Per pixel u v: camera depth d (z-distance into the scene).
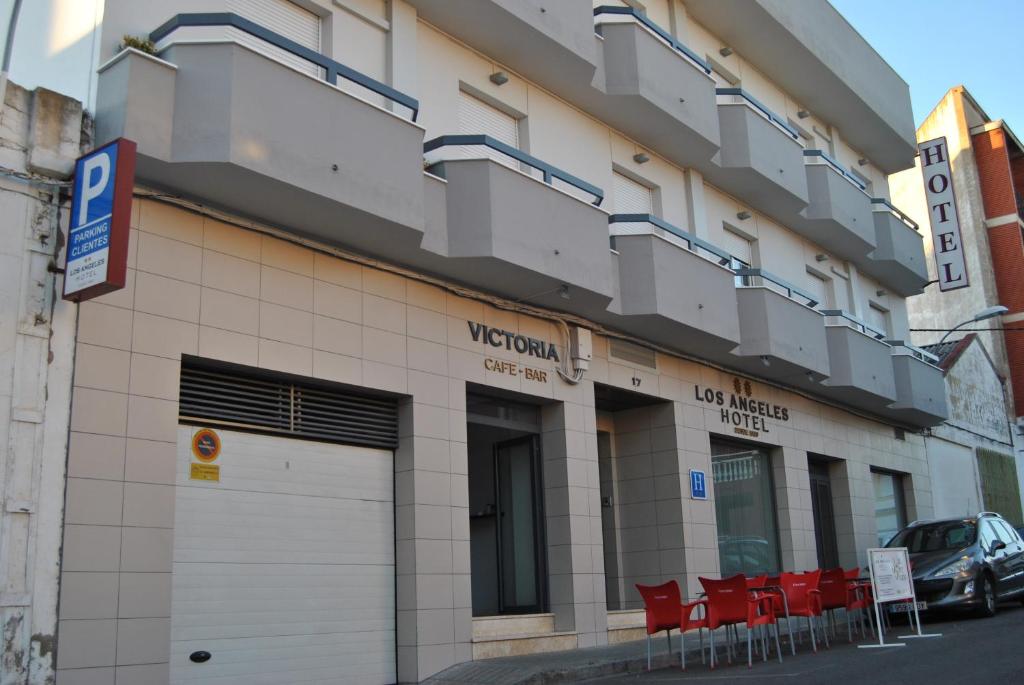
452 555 10.95
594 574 12.97
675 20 17.06
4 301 7.58
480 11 11.99
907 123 23.86
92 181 7.81
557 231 11.90
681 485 15.13
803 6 19.05
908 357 21.81
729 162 16.59
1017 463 32.28
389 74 11.41
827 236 20.30
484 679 9.88
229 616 9.00
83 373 7.95
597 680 10.19
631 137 15.48
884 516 22.61
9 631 7.15
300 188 8.95
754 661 10.98
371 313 10.61
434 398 11.15
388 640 10.43
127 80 8.17
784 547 17.95
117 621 7.77
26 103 7.98
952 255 25.09
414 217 10.03
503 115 13.36
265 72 8.84
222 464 9.25
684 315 14.05
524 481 13.38
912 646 11.20
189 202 8.98
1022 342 34.25
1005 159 36.09
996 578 14.78
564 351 13.27
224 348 9.06
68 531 7.61
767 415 17.95
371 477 10.68
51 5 8.77
